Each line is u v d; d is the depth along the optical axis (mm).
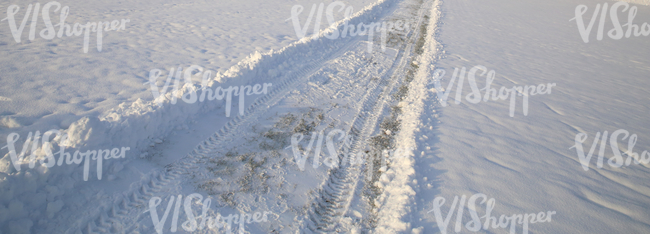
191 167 3408
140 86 4910
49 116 3773
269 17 10469
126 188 3021
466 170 3430
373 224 2857
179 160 3504
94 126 3102
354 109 4910
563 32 11672
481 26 11594
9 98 4094
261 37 8078
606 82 6680
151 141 3717
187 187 3105
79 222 2607
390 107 5078
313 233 2738
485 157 3676
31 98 4180
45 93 4367
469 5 16109
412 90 5648
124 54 6250
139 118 3590
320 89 5496
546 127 4465
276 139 4004
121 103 4266
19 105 3953
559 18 14469
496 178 3303
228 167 3445
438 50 7961
